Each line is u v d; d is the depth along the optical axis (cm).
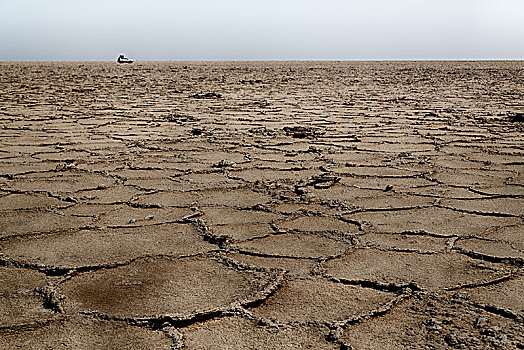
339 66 2588
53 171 376
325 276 200
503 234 244
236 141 502
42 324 166
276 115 706
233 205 292
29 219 268
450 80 1460
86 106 808
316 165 398
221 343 156
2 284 195
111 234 246
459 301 179
